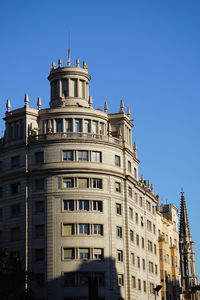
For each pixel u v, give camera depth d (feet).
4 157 352.28
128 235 346.54
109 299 321.52
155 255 411.34
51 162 333.21
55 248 322.34
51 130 345.31
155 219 422.41
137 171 382.83
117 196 343.87
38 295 318.65
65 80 366.02
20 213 336.49
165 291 421.18
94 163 335.67
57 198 328.90
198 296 638.12
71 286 316.81
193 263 653.30
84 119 346.13
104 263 325.42
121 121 365.20
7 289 275.39
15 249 333.42
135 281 352.28
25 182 338.13
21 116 349.82
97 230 329.72
